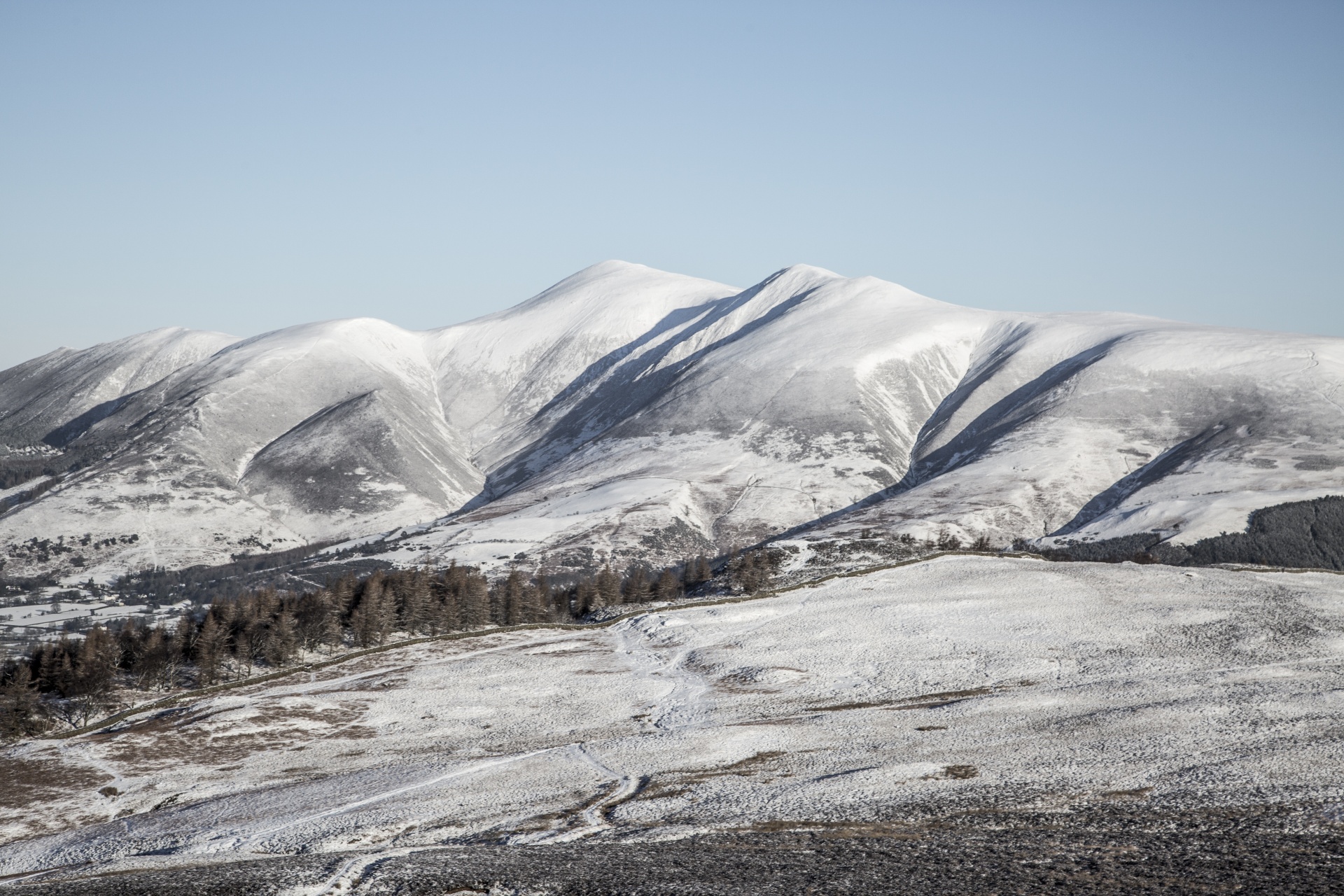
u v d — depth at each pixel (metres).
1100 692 75.56
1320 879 30.70
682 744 66.75
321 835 49.47
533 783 59.09
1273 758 50.53
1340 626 98.81
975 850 36.56
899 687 86.69
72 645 116.19
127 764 73.81
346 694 91.81
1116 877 31.98
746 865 35.38
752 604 123.31
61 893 35.72
